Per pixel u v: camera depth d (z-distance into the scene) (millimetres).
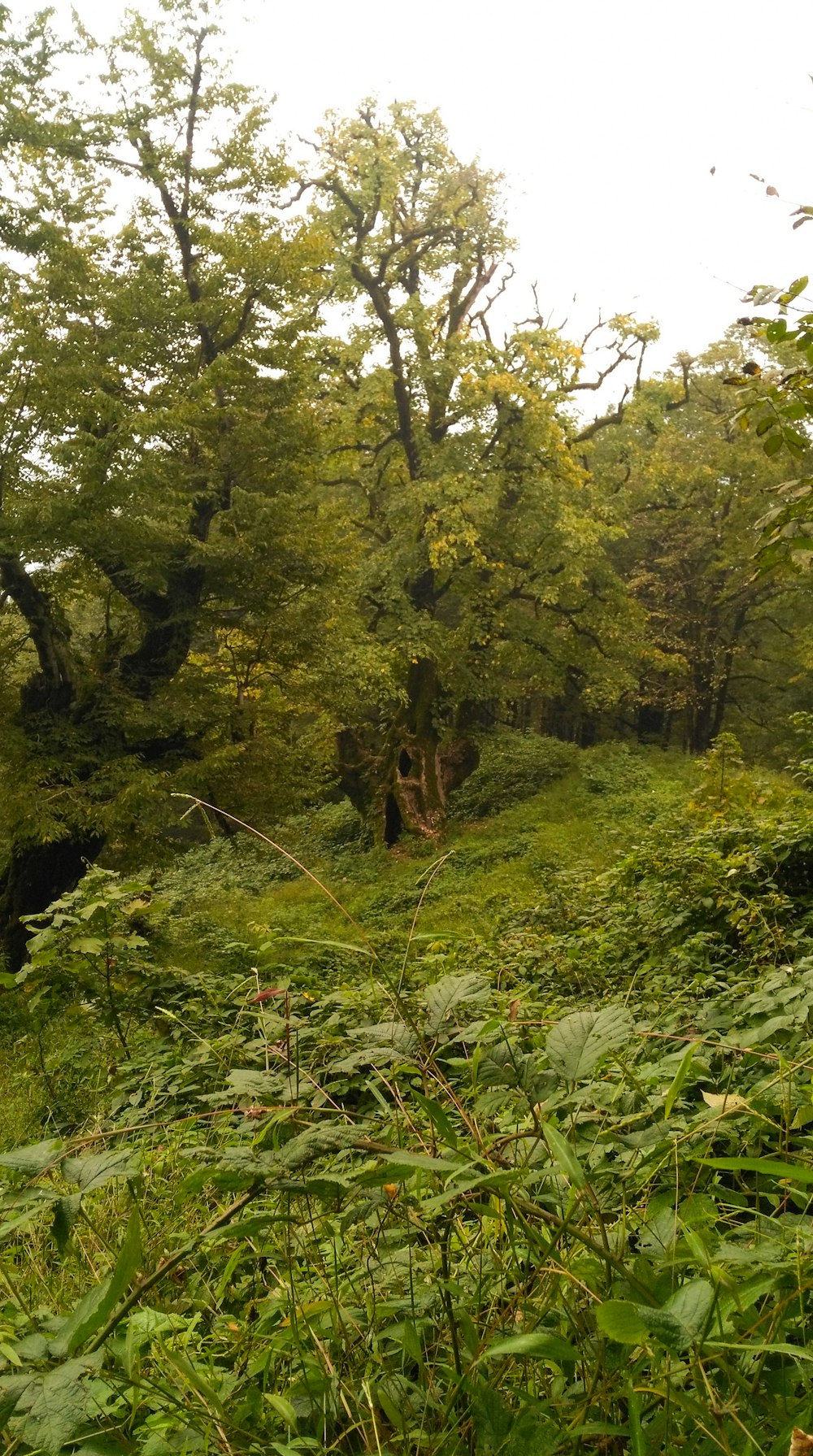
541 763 27719
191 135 16734
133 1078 5789
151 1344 1909
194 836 28734
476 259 24281
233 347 17031
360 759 25250
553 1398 1433
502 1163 1646
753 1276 1373
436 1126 1593
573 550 24453
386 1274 1933
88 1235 2742
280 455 17359
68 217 15766
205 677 17078
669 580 33281
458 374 23047
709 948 6082
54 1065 6730
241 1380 1754
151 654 17125
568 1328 1547
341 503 19234
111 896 6141
